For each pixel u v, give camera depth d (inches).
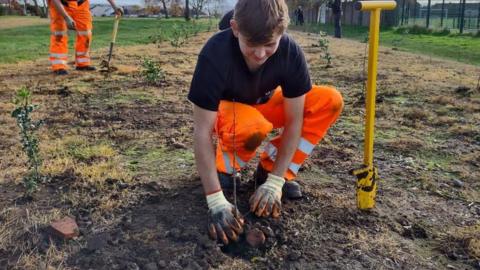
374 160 153.4
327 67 345.7
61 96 232.1
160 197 117.5
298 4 1592.0
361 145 166.6
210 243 98.3
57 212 109.8
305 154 116.1
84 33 307.7
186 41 568.1
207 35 684.7
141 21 1061.8
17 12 1878.7
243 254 98.7
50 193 120.1
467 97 241.0
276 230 104.7
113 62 356.8
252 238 100.1
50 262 93.4
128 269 91.3
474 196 129.2
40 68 323.3
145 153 152.0
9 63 349.7
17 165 138.8
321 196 121.9
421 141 171.9
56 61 296.8
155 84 263.6
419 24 1032.8
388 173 142.6
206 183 99.9
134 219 107.7
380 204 120.7
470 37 804.6
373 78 104.3
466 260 99.3
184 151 153.9
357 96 242.4
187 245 98.2
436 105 225.5
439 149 164.2
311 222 109.2
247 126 105.1
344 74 312.7
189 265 92.8
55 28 293.4
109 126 182.2
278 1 85.6
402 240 105.3
